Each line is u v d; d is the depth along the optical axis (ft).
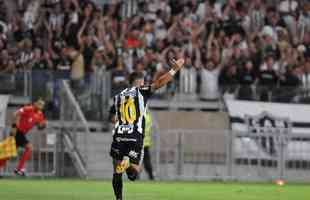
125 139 111.14
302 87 237.45
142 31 245.04
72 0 241.55
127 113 111.86
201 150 218.18
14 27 239.30
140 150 111.96
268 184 201.46
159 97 231.91
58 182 184.65
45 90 217.77
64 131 212.43
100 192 147.64
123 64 232.32
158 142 214.69
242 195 149.79
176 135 216.54
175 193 150.82
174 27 247.91
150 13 253.44
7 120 214.69
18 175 209.15
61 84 217.97
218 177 218.18
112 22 244.22
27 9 242.58
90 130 219.61
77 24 236.22
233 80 238.48
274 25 261.85
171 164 215.72
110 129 218.79
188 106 233.55
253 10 263.08
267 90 235.81
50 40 234.79
